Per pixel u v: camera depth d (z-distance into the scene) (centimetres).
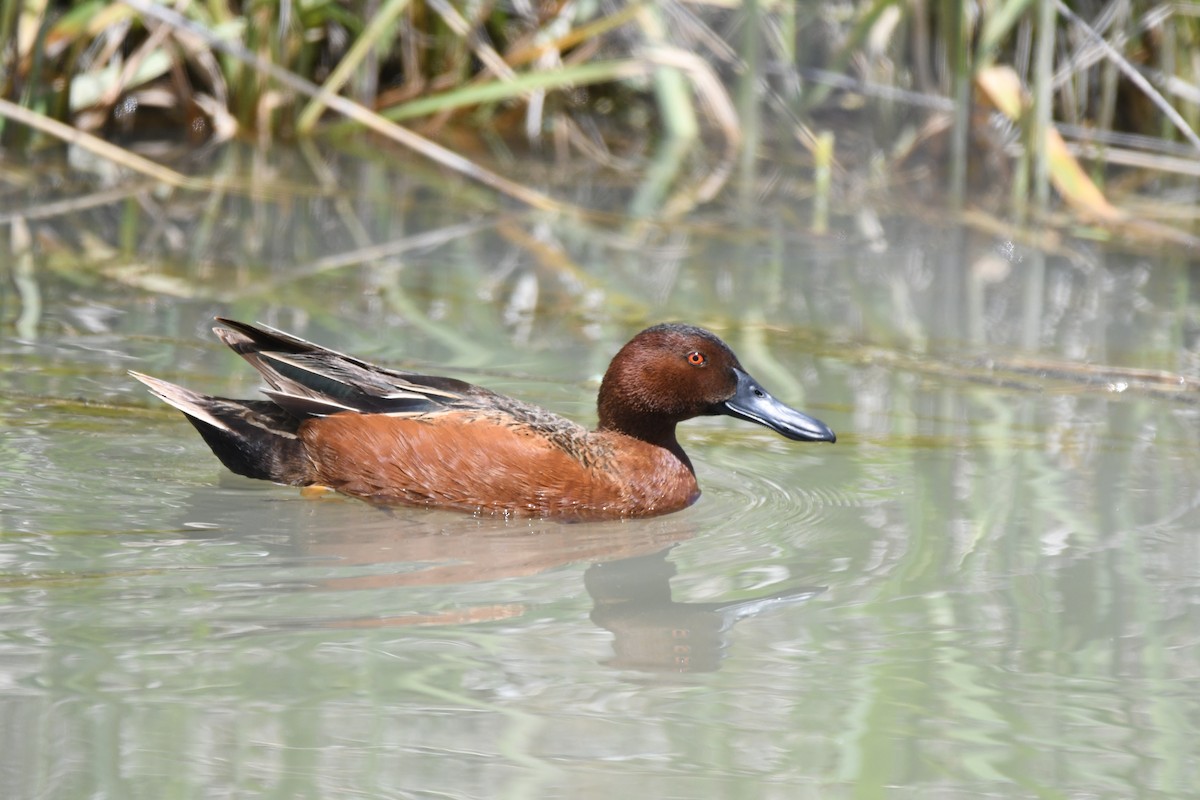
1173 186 2522
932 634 911
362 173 2400
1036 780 738
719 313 1730
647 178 2477
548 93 2722
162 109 2541
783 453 1305
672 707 804
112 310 1593
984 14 2305
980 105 2381
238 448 1180
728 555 1055
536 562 1032
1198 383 1511
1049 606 958
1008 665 869
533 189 2348
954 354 1611
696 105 2761
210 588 946
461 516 1142
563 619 920
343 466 1166
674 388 1205
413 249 1962
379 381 1192
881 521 1125
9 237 1888
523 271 1884
